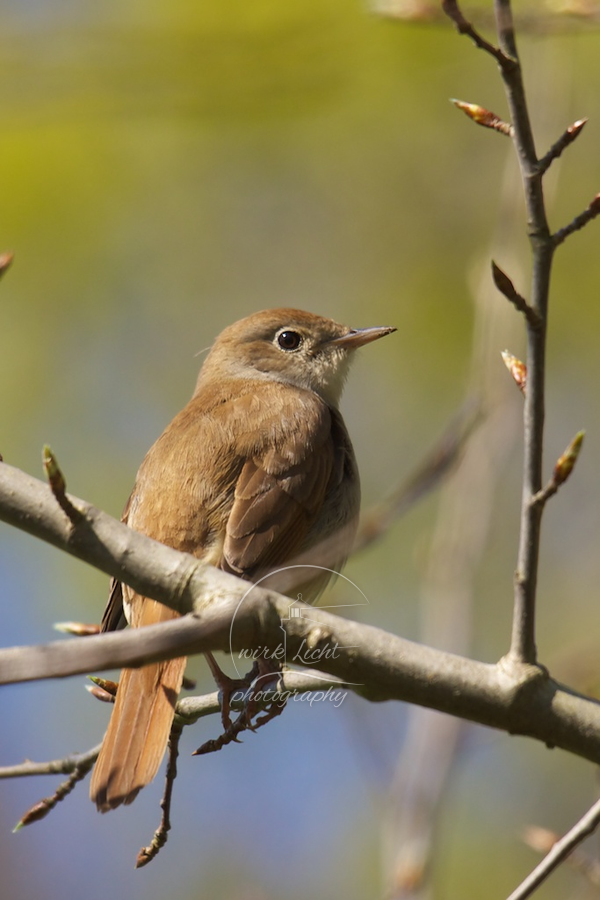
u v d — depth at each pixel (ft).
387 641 18.33
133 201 45.50
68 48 38.96
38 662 14.87
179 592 18.24
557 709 18.25
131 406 44.37
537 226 17.58
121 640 15.31
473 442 33.06
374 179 48.19
